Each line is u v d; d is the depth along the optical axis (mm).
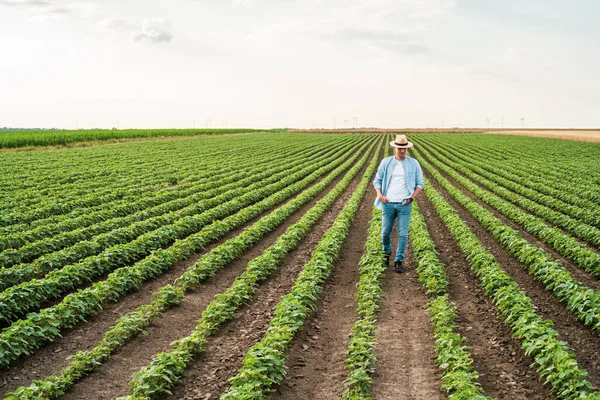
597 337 8125
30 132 67375
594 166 36969
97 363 7426
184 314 9898
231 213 21219
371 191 28281
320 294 10867
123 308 10250
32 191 24203
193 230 17203
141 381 6582
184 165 38781
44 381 6957
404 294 10734
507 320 8469
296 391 6840
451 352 7301
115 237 14820
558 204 20781
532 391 6586
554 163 40281
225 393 6629
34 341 8070
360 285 10922
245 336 8617
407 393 6688
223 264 13031
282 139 86625
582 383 6027
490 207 22641
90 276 11781
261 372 6668
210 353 8016
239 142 73250
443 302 9234
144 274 11828
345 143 75938
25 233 14953
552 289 10547
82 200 21297
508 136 97188
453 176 33594
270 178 30781
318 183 29344
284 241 14539
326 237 14930
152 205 21906
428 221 19328
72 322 9117
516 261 13227
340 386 6930
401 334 8648
